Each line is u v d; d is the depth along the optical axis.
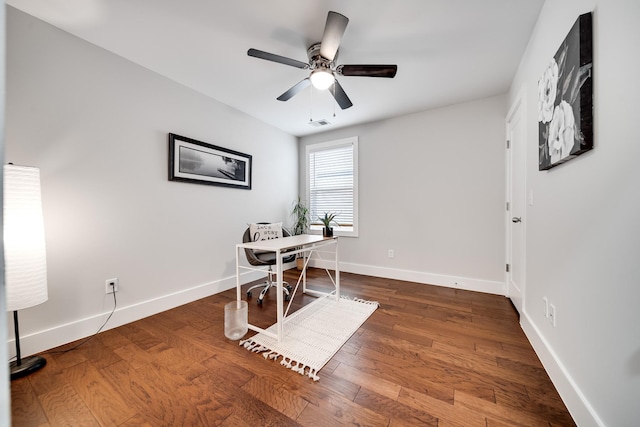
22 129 1.69
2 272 0.34
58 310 1.84
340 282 3.37
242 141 3.33
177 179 2.56
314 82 2.03
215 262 2.98
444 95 2.87
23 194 1.48
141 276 2.31
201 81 2.57
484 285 2.97
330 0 1.59
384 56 2.16
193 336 1.98
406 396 1.34
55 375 1.52
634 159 0.87
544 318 1.62
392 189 3.54
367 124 3.73
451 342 1.87
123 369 1.57
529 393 1.35
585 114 1.10
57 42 1.83
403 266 3.48
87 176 1.98
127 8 1.65
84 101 1.96
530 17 1.73
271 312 2.45
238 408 1.27
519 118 2.28
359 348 1.80
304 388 1.41
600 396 1.03
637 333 0.85
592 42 1.09
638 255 0.85
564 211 1.36
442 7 1.65
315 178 4.29
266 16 1.72
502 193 2.87
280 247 1.95
